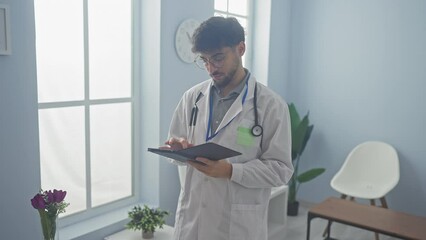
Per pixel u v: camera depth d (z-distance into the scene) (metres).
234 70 1.43
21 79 1.89
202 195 1.51
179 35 2.81
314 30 4.02
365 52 3.75
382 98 3.71
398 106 3.63
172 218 3.02
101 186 2.70
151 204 2.91
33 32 1.92
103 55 2.60
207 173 1.36
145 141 2.88
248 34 3.92
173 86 2.86
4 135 1.86
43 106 2.28
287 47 4.19
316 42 4.02
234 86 1.52
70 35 2.39
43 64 2.27
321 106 4.07
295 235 3.44
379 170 3.62
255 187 1.45
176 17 2.79
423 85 3.49
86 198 2.60
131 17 2.74
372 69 3.73
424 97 3.50
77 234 2.35
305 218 3.84
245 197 1.48
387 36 3.62
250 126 1.48
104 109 2.65
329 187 4.07
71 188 2.51
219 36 1.33
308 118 4.12
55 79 2.34
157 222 2.41
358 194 3.34
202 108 1.59
